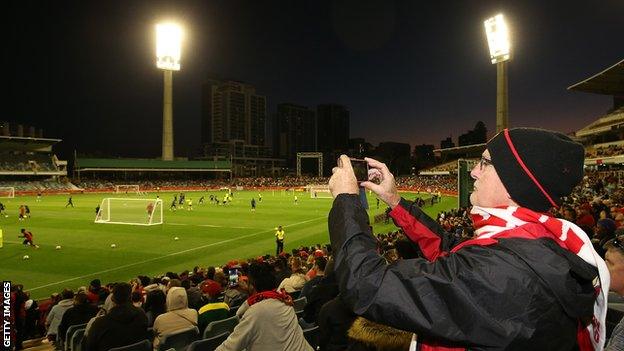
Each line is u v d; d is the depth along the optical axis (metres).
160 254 25.97
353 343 3.10
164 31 106.62
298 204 63.97
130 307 6.64
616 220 13.05
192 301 10.66
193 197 82.19
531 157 1.65
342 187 1.87
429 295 1.49
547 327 1.43
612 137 73.69
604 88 62.62
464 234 17.09
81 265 23.00
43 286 19.25
